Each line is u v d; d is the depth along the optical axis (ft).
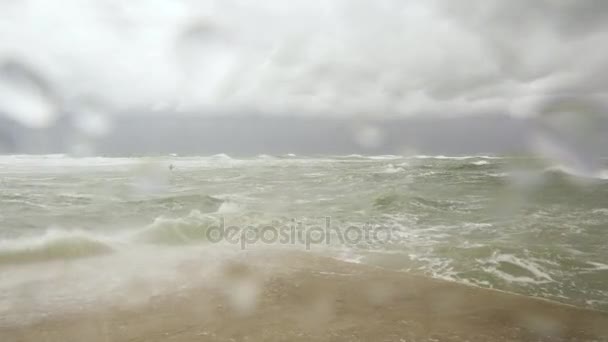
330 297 10.36
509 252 14.43
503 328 8.33
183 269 13.25
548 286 11.43
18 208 24.43
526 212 23.04
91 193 31.58
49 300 10.29
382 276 12.33
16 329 8.48
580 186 32.81
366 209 24.94
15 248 14.94
